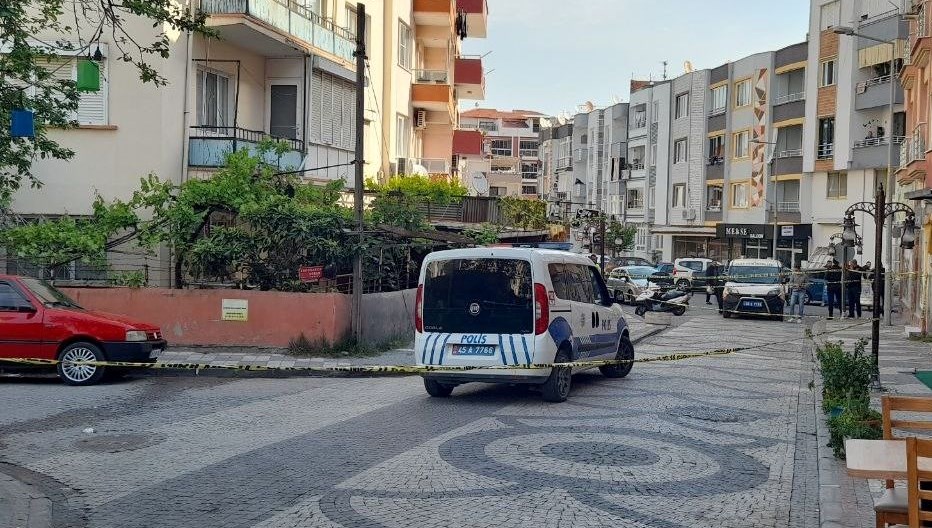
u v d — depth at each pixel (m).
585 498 7.92
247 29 21.72
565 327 13.21
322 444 10.04
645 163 72.69
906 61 28.80
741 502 7.94
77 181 20.86
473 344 12.77
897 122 45.06
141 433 10.64
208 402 12.88
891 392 14.32
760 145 56.41
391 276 21.58
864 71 47.19
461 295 12.94
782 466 9.36
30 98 16.05
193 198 18.55
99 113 20.72
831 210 49.97
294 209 18.56
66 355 14.23
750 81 57.75
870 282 30.89
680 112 67.00
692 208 64.56
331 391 14.11
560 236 41.47
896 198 38.78
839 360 12.18
